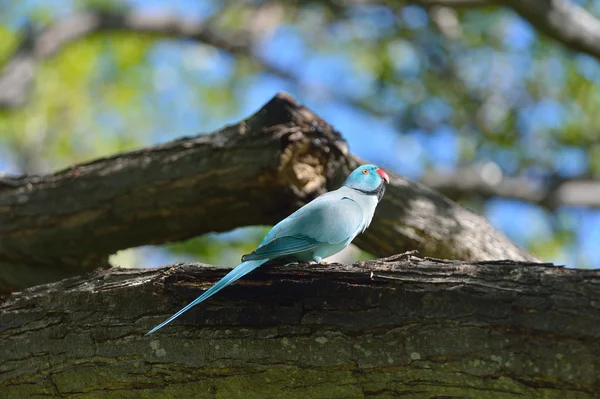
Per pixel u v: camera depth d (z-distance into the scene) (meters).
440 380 5.27
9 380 6.46
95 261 10.09
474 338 5.17
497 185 16.44
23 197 9.72
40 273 10.12
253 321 5.68
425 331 5.29
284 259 6.84
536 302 5.10
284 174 8.41
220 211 9.05
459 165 17.20
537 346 5.03
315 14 18.55
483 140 17.14
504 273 5.35
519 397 5.12
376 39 17.84
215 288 5.73
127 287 6.10
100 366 6.08
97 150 17.38
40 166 17.38
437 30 16.83
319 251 6.77
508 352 5.09
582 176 16.62
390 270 5.55
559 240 16.22
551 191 16.31
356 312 5.46
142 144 17.80
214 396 5.90
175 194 8.98
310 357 5.54
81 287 6.38
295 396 5.70
